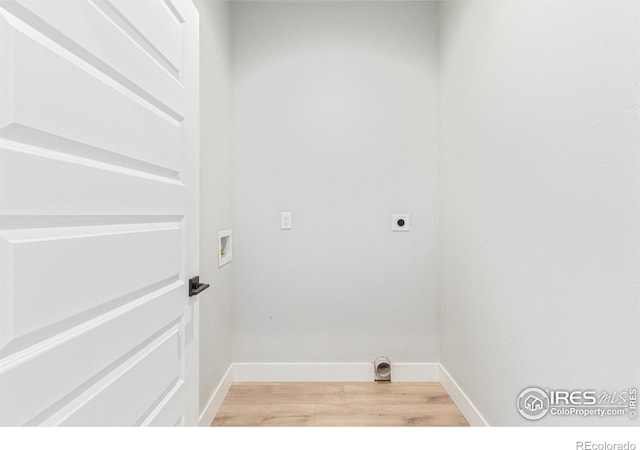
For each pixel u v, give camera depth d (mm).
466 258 1744
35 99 512
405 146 2184
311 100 2184
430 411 1817
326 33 2184
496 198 1425
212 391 1765
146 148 831
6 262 466
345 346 2193
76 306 592
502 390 1370
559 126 1028
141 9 805
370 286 2182
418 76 2182
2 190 462
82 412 607
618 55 817
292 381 2178
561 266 1020
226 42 2053
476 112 1622
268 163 2182
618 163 818
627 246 795
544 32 1101
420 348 2180
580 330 940
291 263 2186
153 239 865
